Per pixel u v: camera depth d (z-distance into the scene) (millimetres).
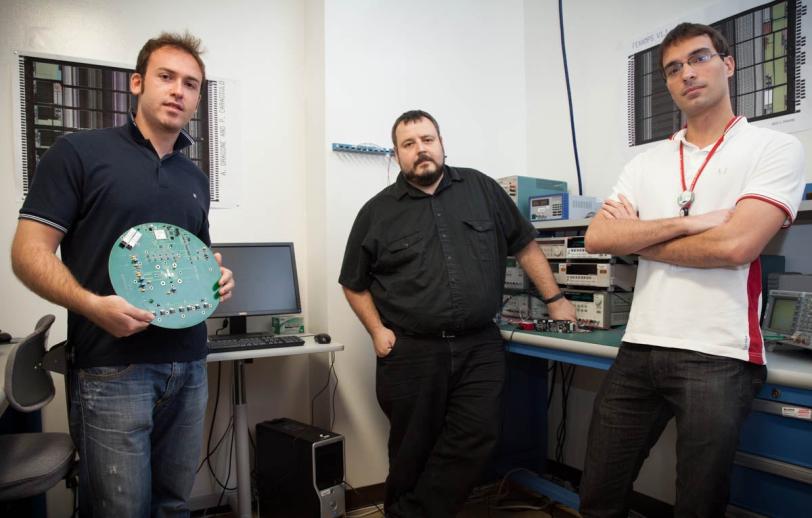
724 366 1238
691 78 1335
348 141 2479
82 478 1292
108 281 1280
